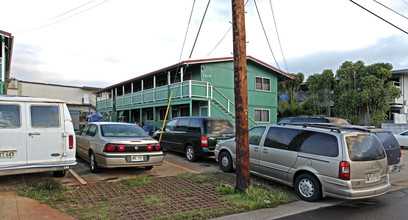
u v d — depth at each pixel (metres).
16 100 5.68
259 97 20.89
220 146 8.13
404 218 4.61
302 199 5.60
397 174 8.54
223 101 18.88
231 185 6.37
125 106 23.92
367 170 5.15
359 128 5.77
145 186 6.22
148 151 7.27
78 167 8.30
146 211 4.66
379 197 5.88
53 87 34.97
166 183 6.54
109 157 6.75
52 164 5.89
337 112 23.23
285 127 6.35
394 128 19.28
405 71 24.16
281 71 21.73
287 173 5.97
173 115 21.89
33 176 6.77
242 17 5.81
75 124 8.40
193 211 4.69
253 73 20.70
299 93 30.16
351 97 21.61
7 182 6.13
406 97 25.22
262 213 4.77
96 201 5.08
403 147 16.62
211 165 9.20
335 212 4.87
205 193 5.81
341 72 22.41
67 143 6.09
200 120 9.62
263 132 6.83
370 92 20.23
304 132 5.88
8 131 5.50
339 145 5.14
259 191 5.60
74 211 4.53
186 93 16.86
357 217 4.63
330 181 5.12
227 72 19.56
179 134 10.39
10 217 4.12
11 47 14.97
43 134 5.84
